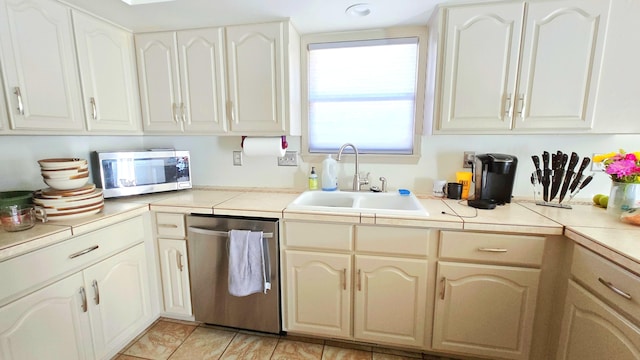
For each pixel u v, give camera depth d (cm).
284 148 189
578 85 138
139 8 152
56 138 169
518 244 130
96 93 161
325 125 201
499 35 142
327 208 150
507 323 137
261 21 168
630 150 164
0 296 103
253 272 154
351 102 194
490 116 149
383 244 144
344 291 152
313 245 152
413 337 150
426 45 177
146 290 171
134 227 161
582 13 133
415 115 186
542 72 140
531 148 176
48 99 138
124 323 157
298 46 189
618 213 137
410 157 191
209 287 169
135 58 185
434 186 184
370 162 198
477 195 166
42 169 136
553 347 133
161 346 163
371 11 157
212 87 179
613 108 137
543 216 140
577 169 172
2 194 138
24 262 110
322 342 167
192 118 184
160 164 189
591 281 110
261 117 176
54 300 121
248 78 174
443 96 153
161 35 179
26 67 128
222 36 174
